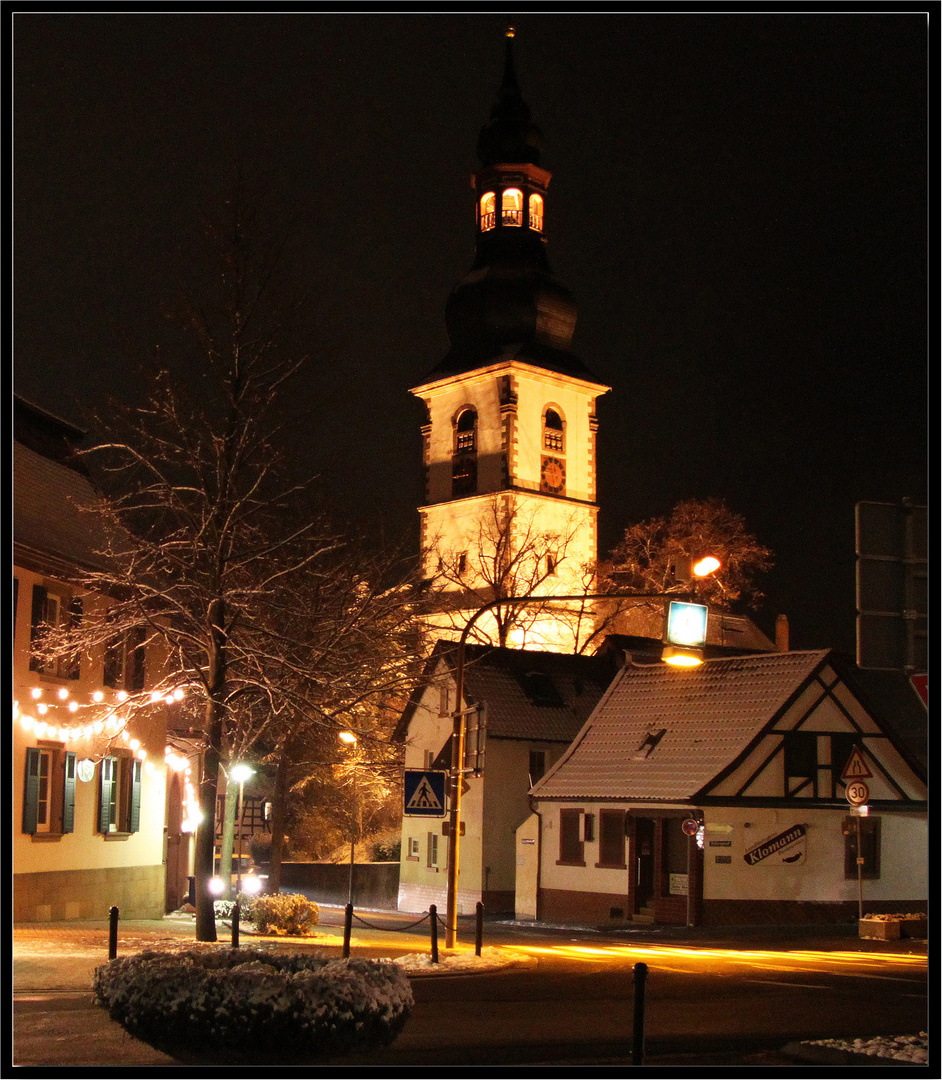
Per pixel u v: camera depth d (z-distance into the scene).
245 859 58.47
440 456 82.81
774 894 36.38
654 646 57.25
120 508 26.12
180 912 38.59
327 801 60.31
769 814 36.66
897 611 10.63
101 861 30.33
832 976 20.81
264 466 24.86
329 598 28.41
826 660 38.12
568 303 84.06
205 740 24.41
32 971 17.36
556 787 41.06
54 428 33.59
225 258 24.61
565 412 81.50
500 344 82.62
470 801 47.78
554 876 40.81
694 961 23.83
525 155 86.19
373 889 53.75
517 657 51.97
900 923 30.73
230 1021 9.80
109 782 30.48
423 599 30.94
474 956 22.84
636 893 37.78
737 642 66.81
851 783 29.70
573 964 22.92
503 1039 13.66
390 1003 10.25
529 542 68.88
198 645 26.45
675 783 37.16
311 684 26.77
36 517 28.41
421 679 29.53
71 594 28.78
